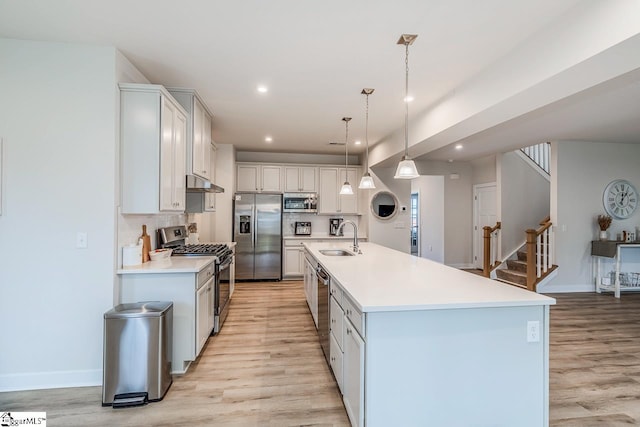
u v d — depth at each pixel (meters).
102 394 2.24
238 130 4.80
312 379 2.54
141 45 2.43
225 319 3.92
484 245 6.36
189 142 3.30
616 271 5.07
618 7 1.65
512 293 1.86
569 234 5.38
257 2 1.91
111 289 2.46
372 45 2.39
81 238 2.43
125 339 2.20
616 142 5.43
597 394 2.35
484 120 2.97
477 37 2.24
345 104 3.62
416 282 2.15
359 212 6.56
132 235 2.83
